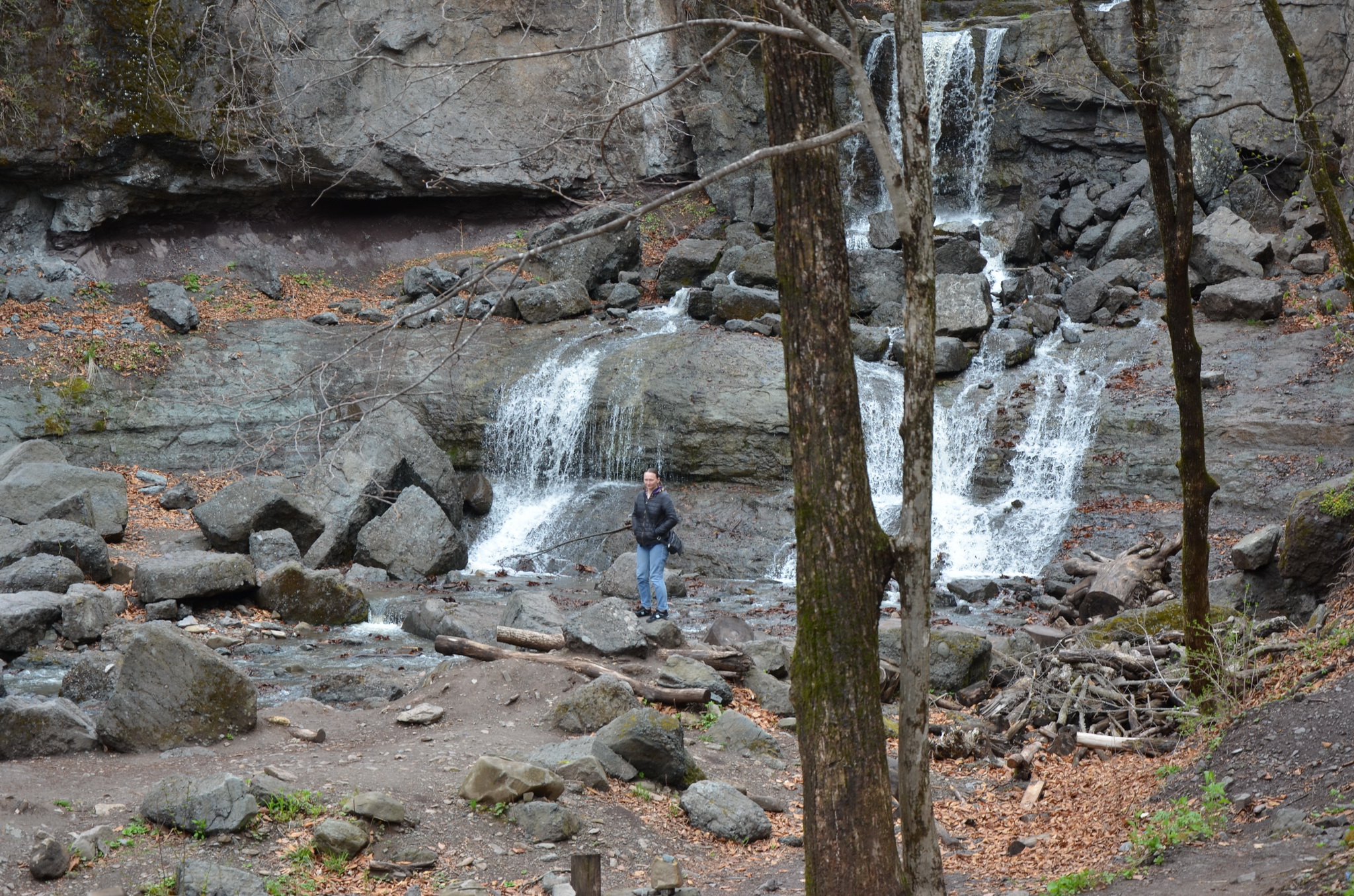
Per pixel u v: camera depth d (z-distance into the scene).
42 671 12.23
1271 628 11.27
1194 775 8.58
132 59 22.23
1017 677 12.14
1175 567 15.55
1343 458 16.88
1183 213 9.21
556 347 22.78
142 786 8.01
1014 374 20.97
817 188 5.79
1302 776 7.82
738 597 17.47
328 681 11.94
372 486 19.16
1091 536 17.75
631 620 12.01
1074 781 9.53
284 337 22.75
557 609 13.41
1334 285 20.69
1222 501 17.22
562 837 7.63
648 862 7.60
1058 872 7.50
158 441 20.31
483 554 20.58
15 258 22.47
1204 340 20.41
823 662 5.77
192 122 22.89
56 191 22.77
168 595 14.50
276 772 8.11
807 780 5.84
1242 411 18.16
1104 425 19.09
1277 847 6.78
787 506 19.67
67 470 17.02
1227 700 9.56
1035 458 19.36
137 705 9.02
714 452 20.53
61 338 21.09
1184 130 9.13
